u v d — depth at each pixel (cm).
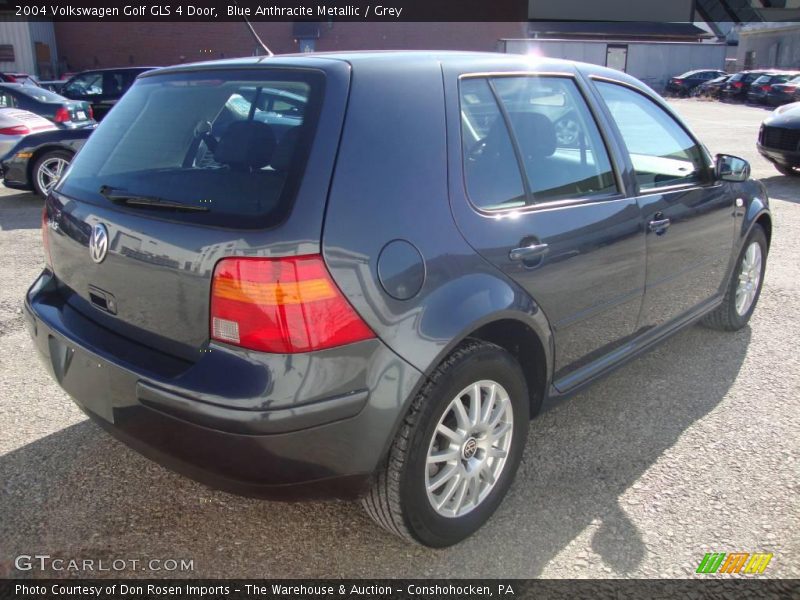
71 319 258
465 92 257
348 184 213
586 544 257
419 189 229
